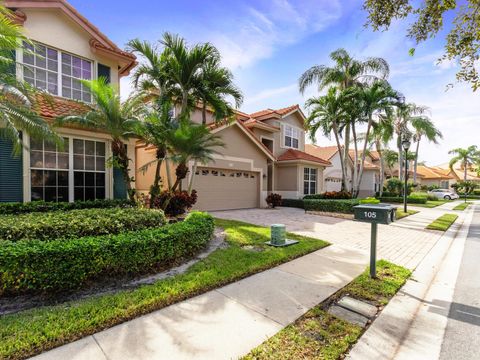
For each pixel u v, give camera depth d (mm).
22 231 4277
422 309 3721
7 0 7516
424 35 4625
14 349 2475
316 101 16641
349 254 6160
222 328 2996
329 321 3209
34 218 5023
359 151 29328
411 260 6016
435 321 3393
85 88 9086
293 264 5352
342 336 2908
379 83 15859
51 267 3596
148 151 13930
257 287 4172
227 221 9977
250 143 15641
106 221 5047
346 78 16656
